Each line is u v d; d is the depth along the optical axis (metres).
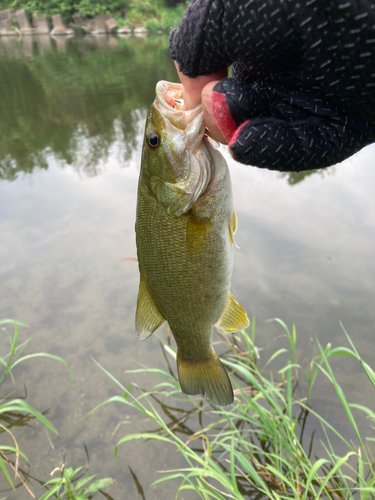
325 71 0.14
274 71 0.15
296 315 0.50
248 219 0.70
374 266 0.57
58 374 0.44
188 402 0.41
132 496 0.33
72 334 0.49
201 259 0.23
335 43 0.14
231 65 0.17
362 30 0.13
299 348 0.46
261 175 0.87
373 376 0.30
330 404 0.40
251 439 0.37
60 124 1.29
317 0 0.13
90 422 0.39
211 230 0.23
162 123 0.21
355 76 0.14
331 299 0.52
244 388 0.42
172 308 0.25
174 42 0.17
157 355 0.46
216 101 0.16
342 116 0.16
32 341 0.48
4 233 0.71
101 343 0.48
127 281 0.58
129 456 0.36
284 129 0.16
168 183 0.22
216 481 0.34
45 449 0.37
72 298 0.55
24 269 0.61
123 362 0.45
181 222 0.22
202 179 0.22
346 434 0.37
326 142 0.16
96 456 0.36
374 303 0.51
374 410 0.39
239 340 0.47
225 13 0.15
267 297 0.53
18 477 0.35
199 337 0.26
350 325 0.48
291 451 0.32
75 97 1.57
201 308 0.25
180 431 0.38
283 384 0.42
